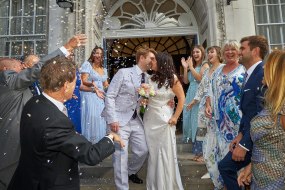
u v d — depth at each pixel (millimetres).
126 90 3307
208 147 3332
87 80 4316
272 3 6453
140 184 3762
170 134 3326
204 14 6574
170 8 7566
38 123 1650
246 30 6062
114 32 7398
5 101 2604
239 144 2404
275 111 1822
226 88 3096
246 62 2771
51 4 6270
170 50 8969
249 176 2248
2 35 6434
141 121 3453
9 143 2537
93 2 6113
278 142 1812
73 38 2646
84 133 4375
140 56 3398
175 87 3357
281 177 1797
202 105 3742
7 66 2803
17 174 1698
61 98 1850
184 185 3838
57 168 1625
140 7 7520
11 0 6547
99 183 3922
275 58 1922
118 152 3271
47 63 1845
